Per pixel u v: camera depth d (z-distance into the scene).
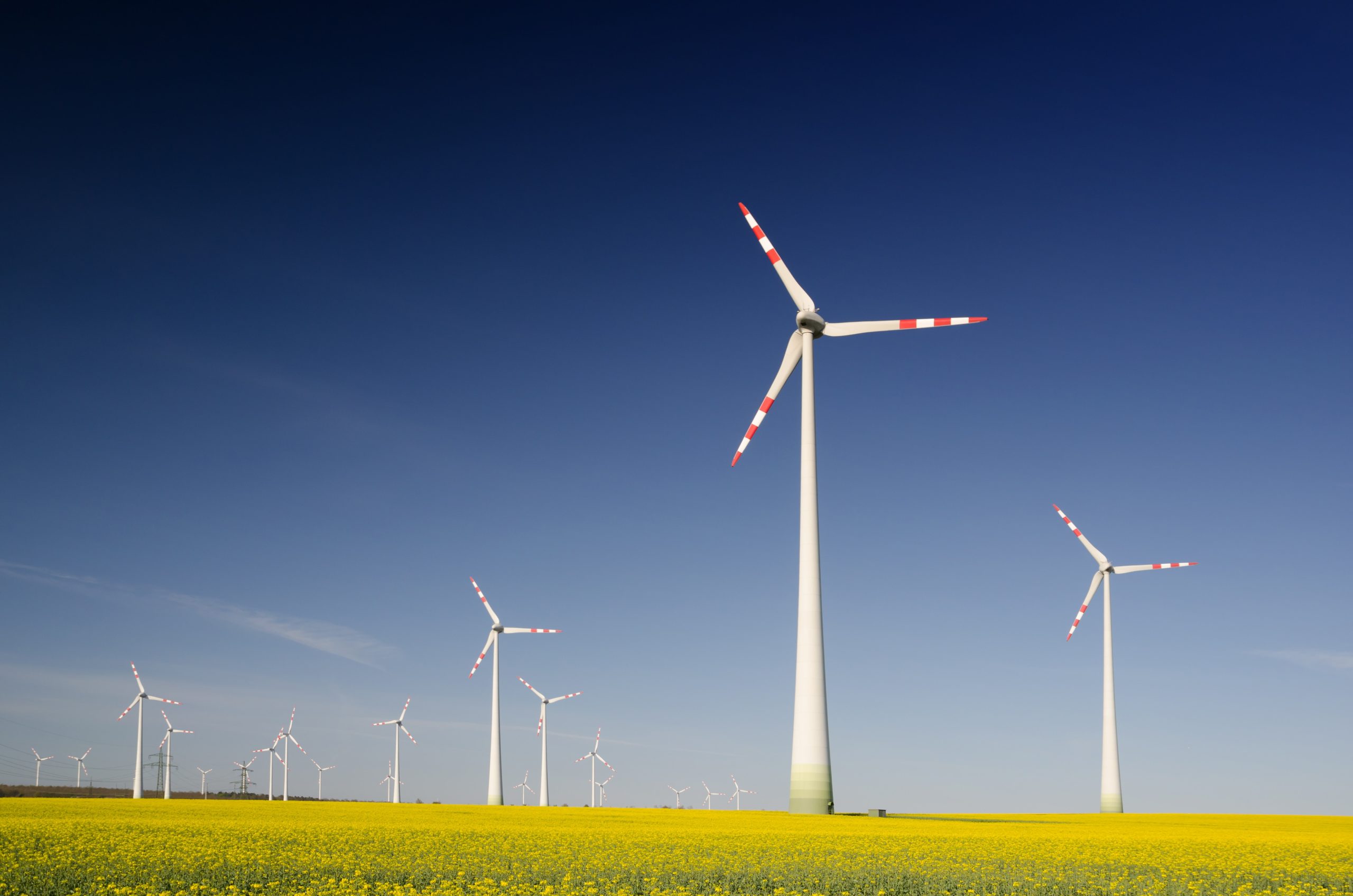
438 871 25.39
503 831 41.78
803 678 55.62
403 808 72.69
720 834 40.84
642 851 31.91
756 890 23.30
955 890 23.62
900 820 58.44
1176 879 26.11
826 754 55.00
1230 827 63.78
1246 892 23.83
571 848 32.69
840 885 23.84
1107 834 46.97
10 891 21.30
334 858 28.58
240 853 29.30
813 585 56.62
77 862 26.17
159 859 27.33
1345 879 27.19
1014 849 34.81
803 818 53.41
